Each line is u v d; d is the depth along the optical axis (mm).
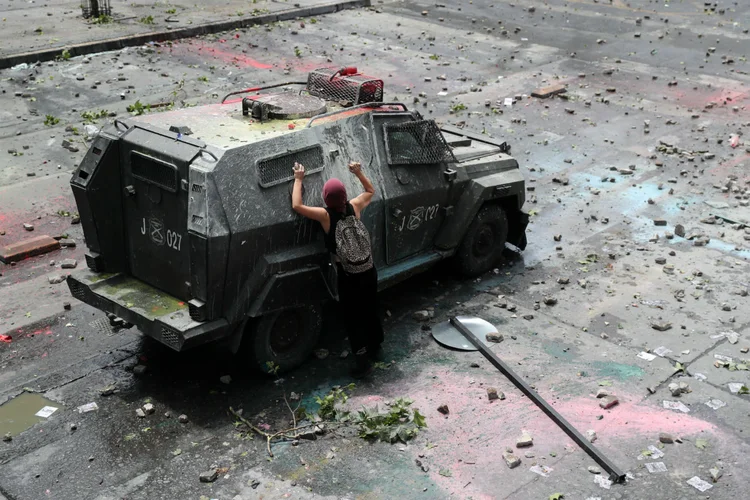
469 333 7047
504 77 15422
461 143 8398
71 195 10062
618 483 5281
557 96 14352
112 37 16328
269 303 6027
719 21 19891
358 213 6312
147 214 6215
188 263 6035
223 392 6309
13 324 7309
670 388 6297
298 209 5957
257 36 17766
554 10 21000
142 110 12375
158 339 5922
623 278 8234
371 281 6184
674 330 7230
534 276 8297
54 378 6500
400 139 7043
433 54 16797
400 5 21391
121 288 6461
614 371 6594
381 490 5242
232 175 5719
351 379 6496
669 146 12055
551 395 6258
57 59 15250
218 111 6945
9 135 11711
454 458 5551
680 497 5137
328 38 17859
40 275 8227
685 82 15258
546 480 5316
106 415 6020
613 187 10625
